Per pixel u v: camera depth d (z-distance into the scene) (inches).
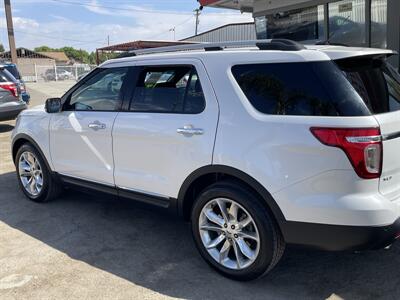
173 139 152.6
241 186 138.3
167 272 151.3
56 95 931.3
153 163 161.6
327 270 149.8
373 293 135.2
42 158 212.8
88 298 135.7
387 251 161.5
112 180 178.1
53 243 175.8
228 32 966.4
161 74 163.3
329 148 120.3
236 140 136.9
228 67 143.6
